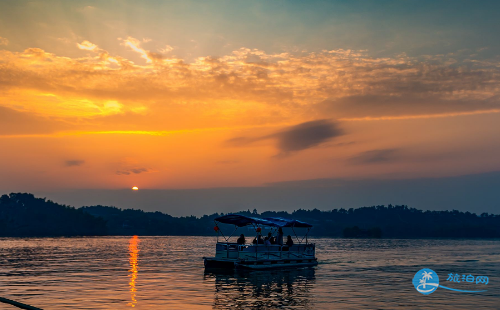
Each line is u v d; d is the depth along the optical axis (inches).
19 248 3346.5
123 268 1553.9
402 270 1563.7
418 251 3334.2
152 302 831.1
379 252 3105.3
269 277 1234.0
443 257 2468.0
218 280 1164.5
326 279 1216.2
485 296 965.2
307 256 1556.3
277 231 1491.1
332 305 823.1
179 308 778.2
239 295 916.6
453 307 829.8
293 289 1010.7
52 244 4382.4
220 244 1406.3
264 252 1397.6
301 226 1541.6
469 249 3846.0
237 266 1328.7
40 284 1083.9
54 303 815.7
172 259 2082.9
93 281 1148.5
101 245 4212.6
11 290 978.1
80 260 1990.7
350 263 1888.5
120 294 922.1
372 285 1109.7
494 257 2496.3
